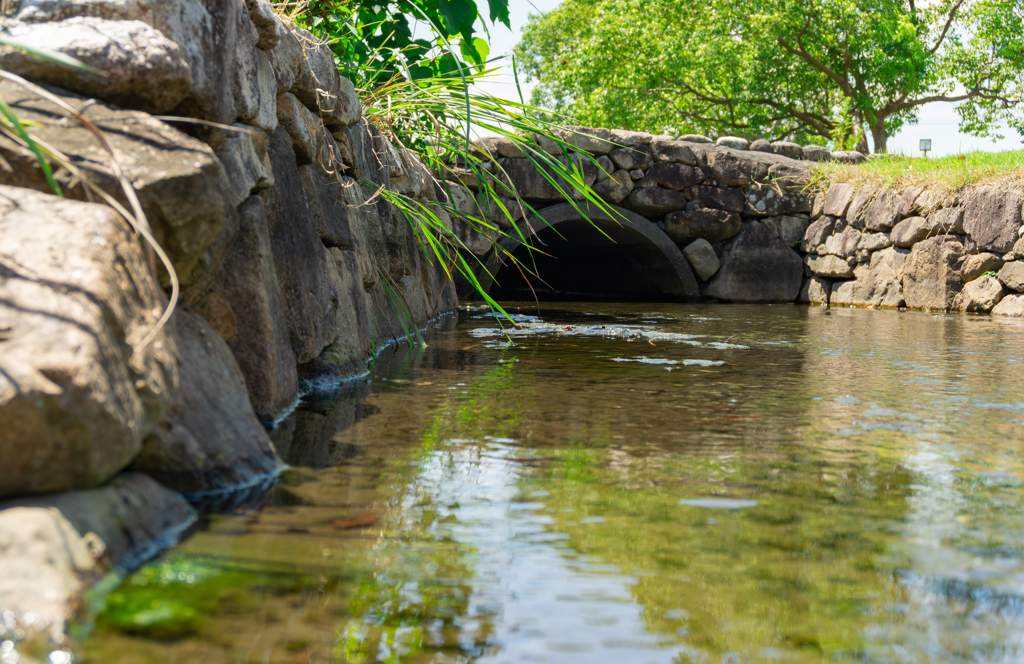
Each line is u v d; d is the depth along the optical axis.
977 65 22.02
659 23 21.00
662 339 5.19
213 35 2.24
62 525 1.14
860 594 1.19
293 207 3.05
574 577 1.25
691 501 1.67
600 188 10.41
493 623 1.09
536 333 5.56
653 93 21.67
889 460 2.04
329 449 2.10
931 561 1.33
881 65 20.11
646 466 1.96
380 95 5.36
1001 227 8.20
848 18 19.64
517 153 10.03
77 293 1.31
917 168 9.77
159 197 1.63
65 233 1.40
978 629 1.08
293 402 2.74
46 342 1.21
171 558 1.27
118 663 0.93
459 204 9.54
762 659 0.99
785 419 2.57
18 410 1.12
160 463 1.57
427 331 5.66
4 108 1.38
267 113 2.81
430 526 1.49
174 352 1.64
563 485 1.79
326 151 3.87
